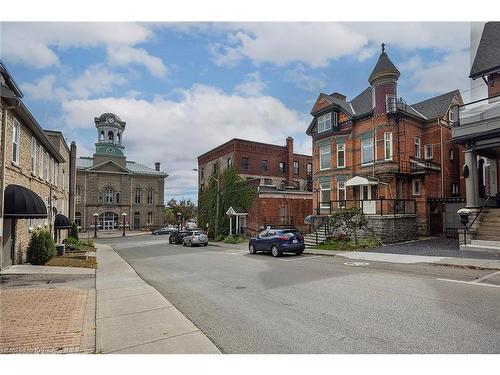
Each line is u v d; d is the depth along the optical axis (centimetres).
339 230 2184
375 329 561
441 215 2311
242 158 4050
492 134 1563
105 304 767
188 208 7512
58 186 2488
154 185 6638
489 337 513
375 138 2355
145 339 537
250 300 795
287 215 3178
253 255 1908
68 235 3162
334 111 2703
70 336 557
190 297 849
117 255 2158
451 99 2545
